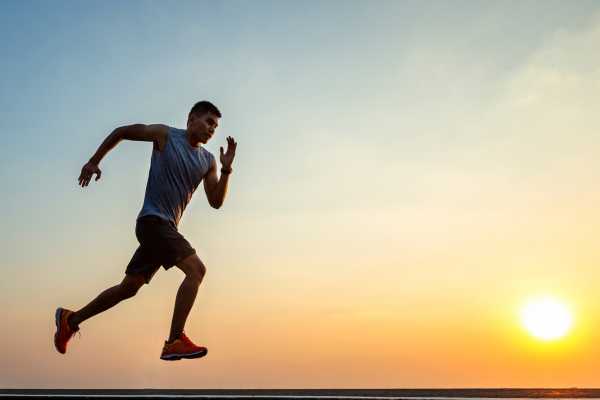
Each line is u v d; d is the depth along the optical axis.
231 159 4.71
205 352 4.25
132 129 4.51
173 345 4.24
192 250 4.44
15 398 3.62
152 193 4.48
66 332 4.55
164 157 4.50
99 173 4.49
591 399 7.64
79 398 3.61
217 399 3.56
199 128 4.57
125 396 3.64
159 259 4.52
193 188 4.64
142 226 4.44
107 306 4.60
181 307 4.29
